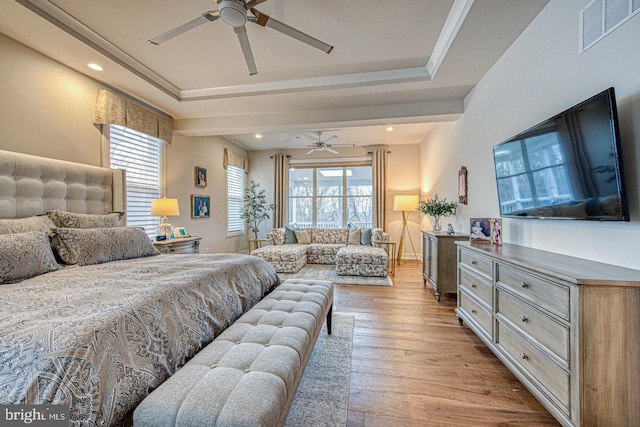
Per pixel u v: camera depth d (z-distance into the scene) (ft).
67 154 8.64
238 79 10.37
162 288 4.47
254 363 3.71
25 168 7.01
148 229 11.96
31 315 3.35
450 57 8.12
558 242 5.92
